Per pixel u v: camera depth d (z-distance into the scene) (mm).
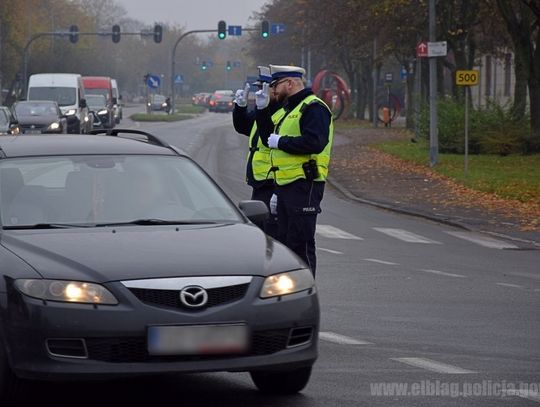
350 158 109875
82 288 18906
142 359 18828
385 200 71812
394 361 24609
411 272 41031
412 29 129250
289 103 28906
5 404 19625
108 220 22312
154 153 24453
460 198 71938
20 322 18875
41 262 19531
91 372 18641
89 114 158000
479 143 106812
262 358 19359
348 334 27844
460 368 23922
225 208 23484
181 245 20391
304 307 19922
